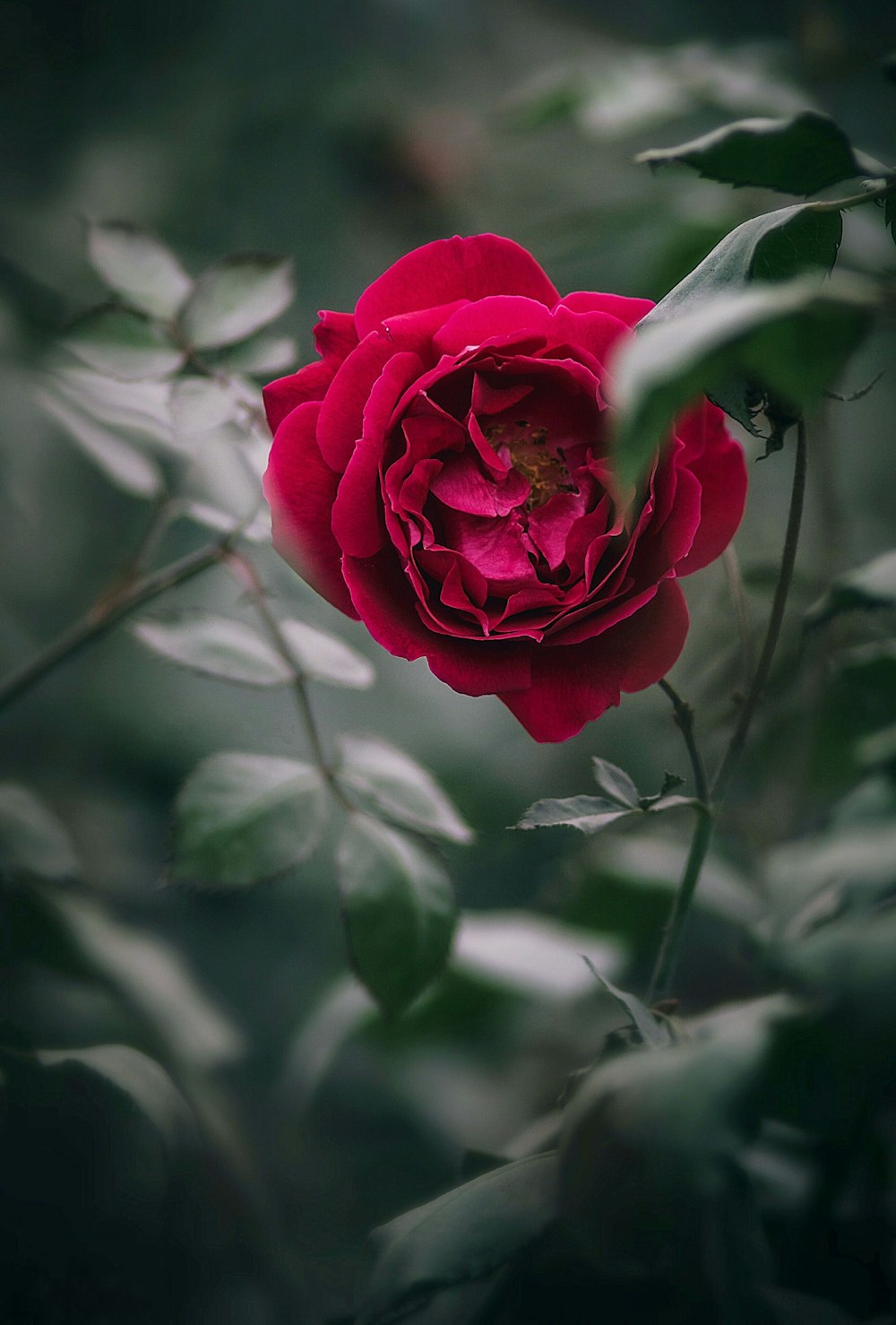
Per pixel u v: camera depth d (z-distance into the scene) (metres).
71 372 0.48
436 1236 0.40
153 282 0.46
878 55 0.58
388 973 0.43
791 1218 0.42
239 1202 0.52
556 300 0.42
